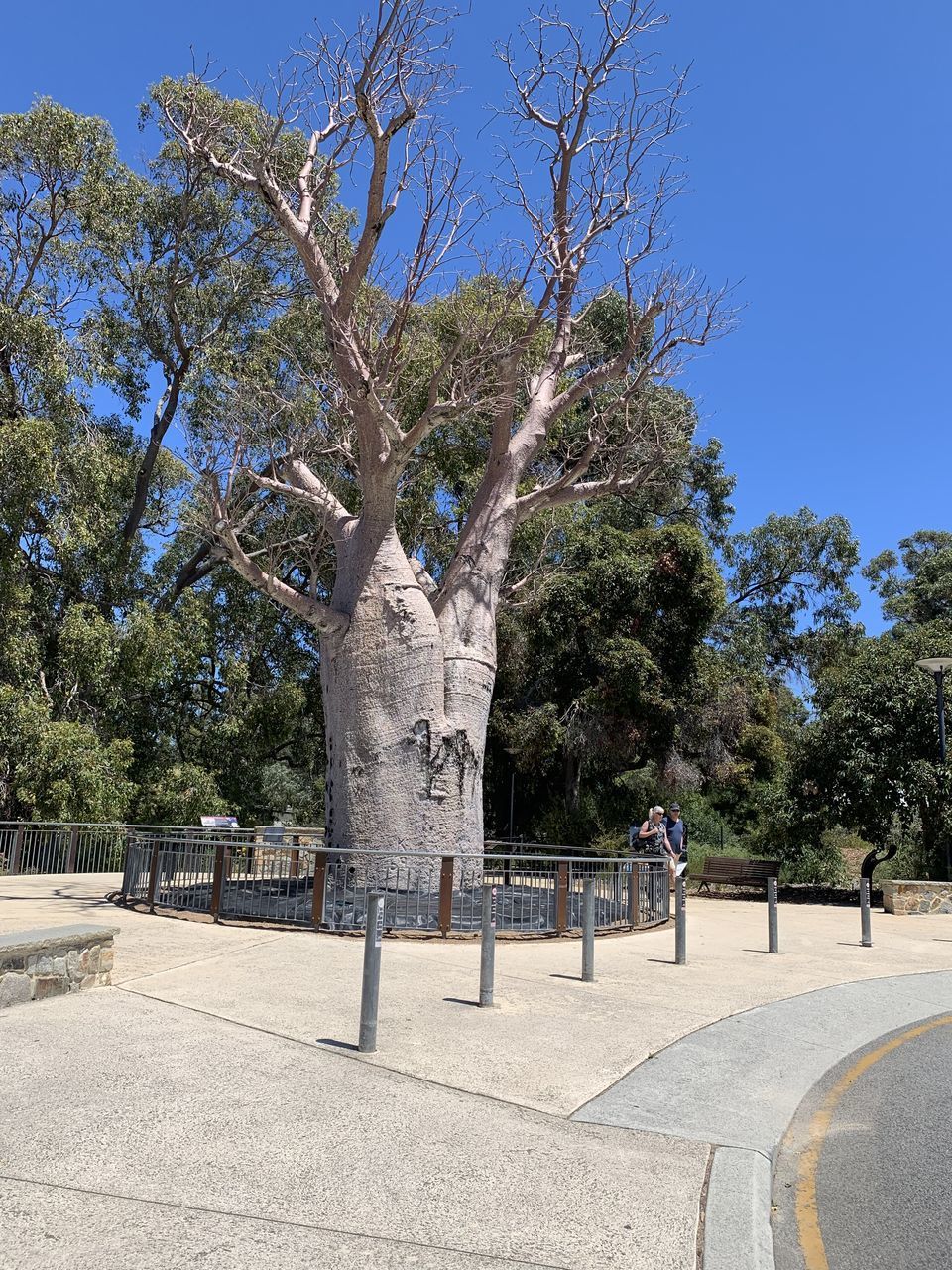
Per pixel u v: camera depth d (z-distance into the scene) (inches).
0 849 789.2
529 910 516.4
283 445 793.6
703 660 1057.5
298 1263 146.9
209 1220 159.6
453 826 572.4
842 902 827.4
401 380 828.6
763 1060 280.4
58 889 648.4
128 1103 212.2
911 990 403.9
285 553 888.9
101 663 904.3
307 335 1037.8
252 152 649.6
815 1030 321.7
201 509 924.6
